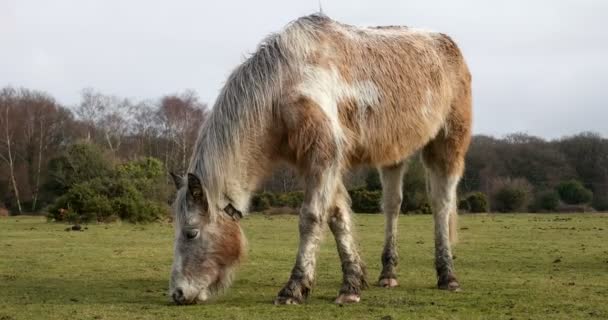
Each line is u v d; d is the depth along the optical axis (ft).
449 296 21.89
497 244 44.42
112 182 82.38
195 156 19.84
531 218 90.12
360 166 23.16
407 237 51.75
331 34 21.94
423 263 33.17
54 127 176.76
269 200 114.83
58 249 40.32
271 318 17.25
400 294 22.47
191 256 19.44
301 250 19.98
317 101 19.90
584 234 54.85
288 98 19.86
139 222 78.33
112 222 77.61
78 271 29.22
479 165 154.51
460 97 26.45
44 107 174.29
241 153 19.90
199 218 19.48
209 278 19.62
